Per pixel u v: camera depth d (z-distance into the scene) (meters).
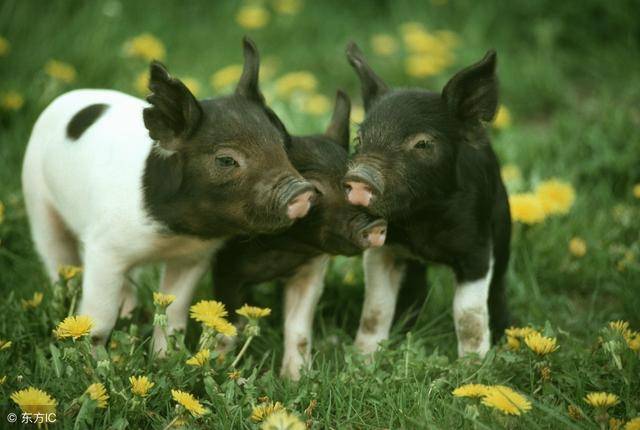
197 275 7.28
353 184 6.19
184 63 13.41
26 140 10.45
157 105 6.37
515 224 8.99
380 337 7.48
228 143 6.29
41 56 11.96
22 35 12.32
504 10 14.59
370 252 7.30
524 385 6.67
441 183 6.76
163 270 7.45
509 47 14.04
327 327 8.10
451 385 6.58
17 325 7.13
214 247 6.95
